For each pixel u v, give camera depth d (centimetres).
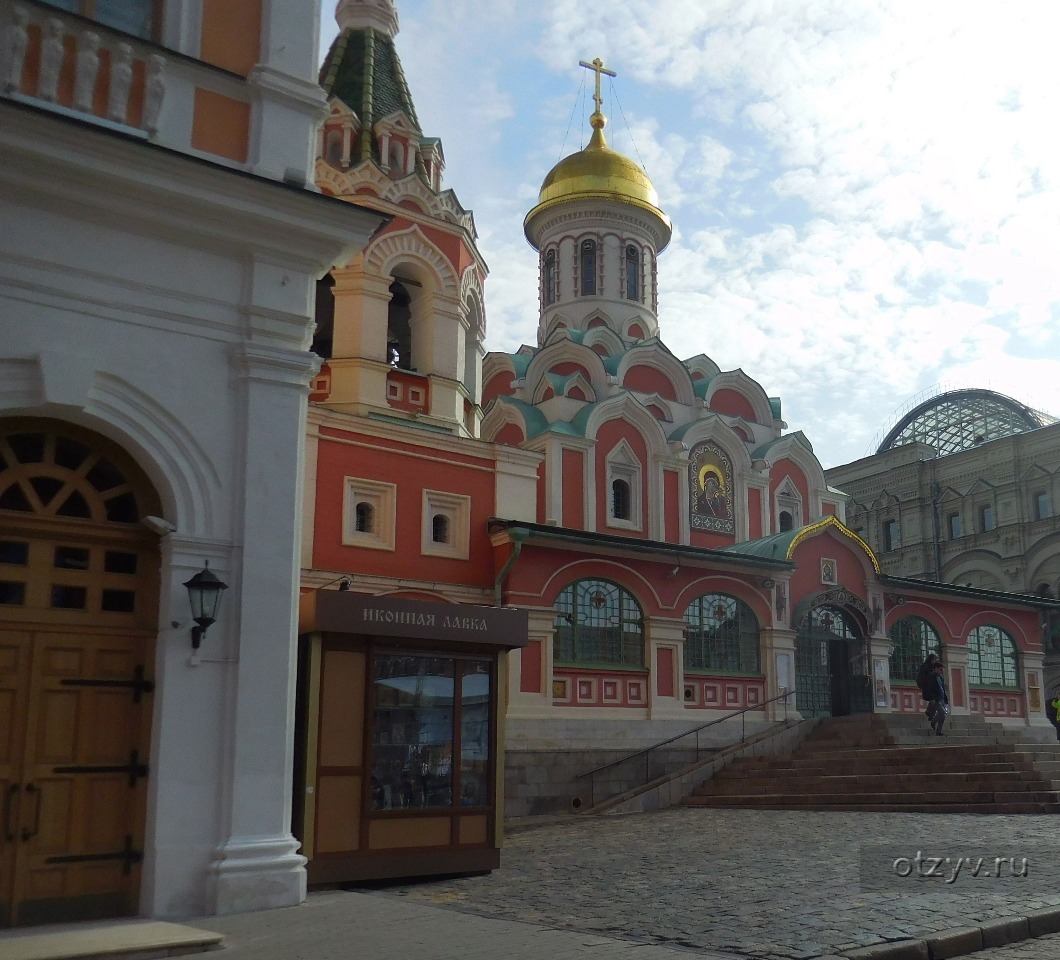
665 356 3195
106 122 1038
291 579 1067
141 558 1037
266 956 795
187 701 998
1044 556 4197
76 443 1023
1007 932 858
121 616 1015
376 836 1177
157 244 1046
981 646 3162
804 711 2720
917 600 2998
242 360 1073
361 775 1180
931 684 2456
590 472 2822
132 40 1056
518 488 2348
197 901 966
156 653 1009
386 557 2144
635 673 2381
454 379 2312
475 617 1277
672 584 2478
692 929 861
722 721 2477
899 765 2131
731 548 2842
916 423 5394
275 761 1024
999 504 4428
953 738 2444
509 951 791
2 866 916
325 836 1146
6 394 948
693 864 1264
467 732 1272
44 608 981
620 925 889
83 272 998
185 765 985
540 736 2195
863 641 2848
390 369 2233
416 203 2305
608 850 1462
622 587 2409
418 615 1231
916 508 4747
